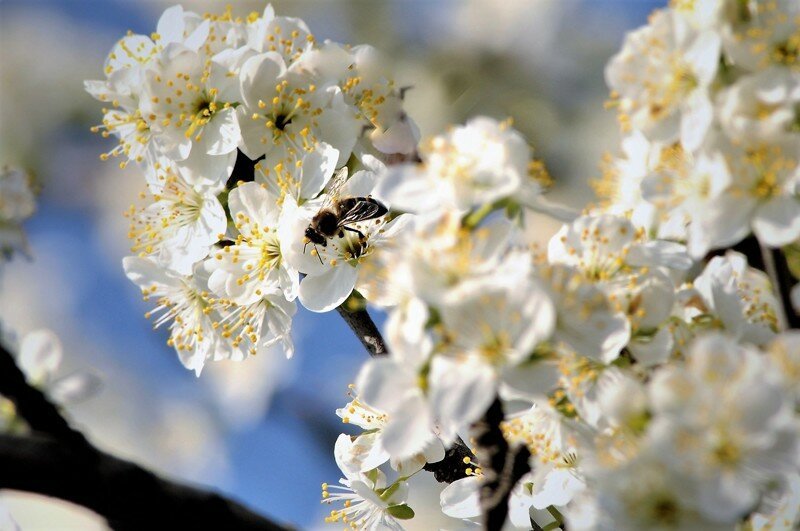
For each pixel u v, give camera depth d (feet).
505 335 1.60
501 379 1.60
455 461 1.77
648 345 1.65
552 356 1.62
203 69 1.78
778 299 1.66
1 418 1.75
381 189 1.63
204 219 1.78
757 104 1.65
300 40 1.80
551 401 1.66
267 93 1.78
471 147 1.64
